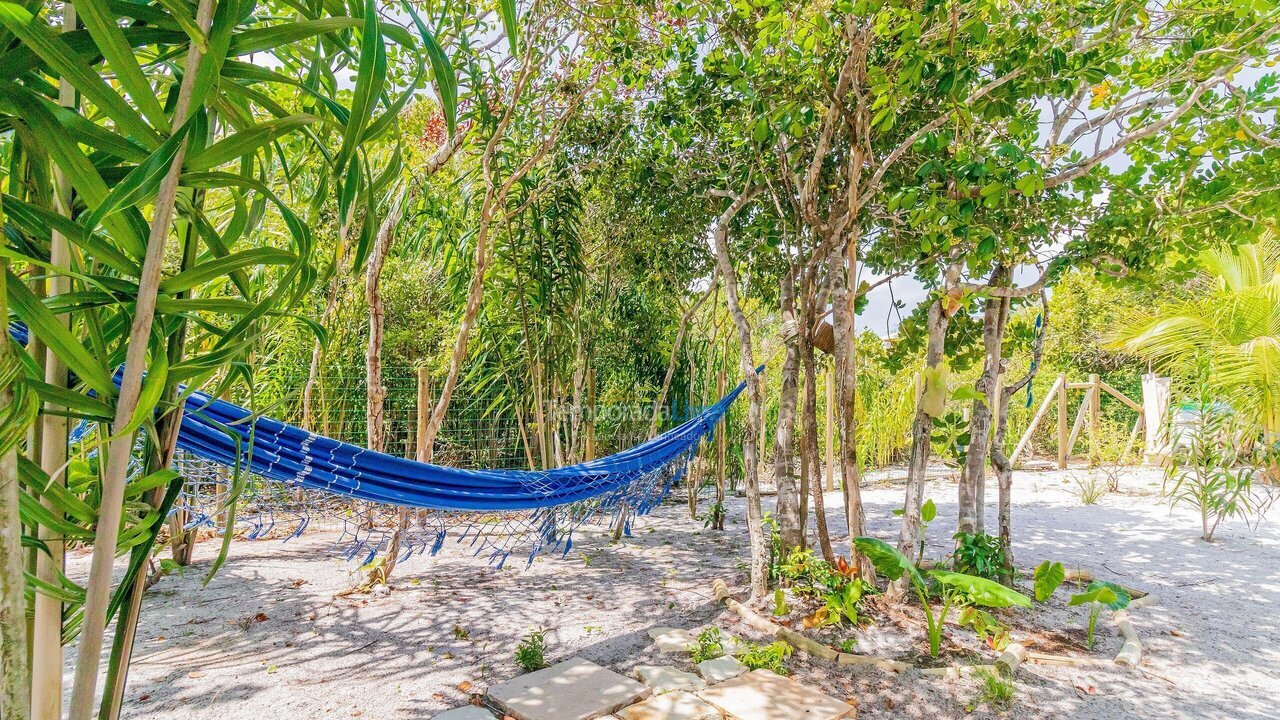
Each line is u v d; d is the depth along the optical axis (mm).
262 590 3646
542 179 4391
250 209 1223
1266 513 5891
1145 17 2664
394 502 2795
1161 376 9008
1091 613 3189
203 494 2875
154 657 2777
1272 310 6895
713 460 6383
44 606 986
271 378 4977
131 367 931
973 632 3096
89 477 1106
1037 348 3863
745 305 5688
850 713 2344
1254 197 3209
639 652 2918
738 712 2311
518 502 3225
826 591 3346
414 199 4004
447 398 4035
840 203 3604
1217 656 2910
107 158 1016
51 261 1008
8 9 751
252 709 2359
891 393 8883
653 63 3807
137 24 951
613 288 5652
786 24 2791
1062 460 8945
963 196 2834
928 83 3111
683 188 4328
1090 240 3533
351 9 1088
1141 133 3234
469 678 2643
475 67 3568
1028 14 2670
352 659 2811
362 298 4961
